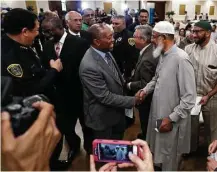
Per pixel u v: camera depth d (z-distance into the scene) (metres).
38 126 0.39
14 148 0.35
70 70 2.17
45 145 0.40
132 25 4.27
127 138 2.87
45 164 0.40
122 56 3.02
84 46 2.19
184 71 1.63
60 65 1.75
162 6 8.41
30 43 1.50
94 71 1.73
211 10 6.91
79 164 2.39
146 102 2.33
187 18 7.09
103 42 1.73
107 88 1.82
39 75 1.58
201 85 2.19
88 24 3.79
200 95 2.21
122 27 3.01
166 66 1.71
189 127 1.86
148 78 2.17
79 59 2.18
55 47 2.21
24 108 0.48
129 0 8.30
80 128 3.13
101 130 1.92
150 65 2.13
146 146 0.74
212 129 2.28
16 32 1.38
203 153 2.49
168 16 7.59
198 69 2.17
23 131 0.43
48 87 1.69
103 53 1.82
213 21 4.88
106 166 0.79
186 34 3.68
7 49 1.37
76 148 2.56
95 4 7.46
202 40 2.11
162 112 1.78
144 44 2.22
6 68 1.32
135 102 1.88
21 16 1.37
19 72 1.37
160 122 1.77
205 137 2.43
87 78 1.76
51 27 2.12
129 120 3.11
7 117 0.38
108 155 0.80
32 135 0.37
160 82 1.75
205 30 2.06
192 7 7.46
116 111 1.98
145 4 8.46
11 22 1.36
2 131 0.36
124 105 1.83
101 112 1.88
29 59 1.49
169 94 1.73
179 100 1.74
